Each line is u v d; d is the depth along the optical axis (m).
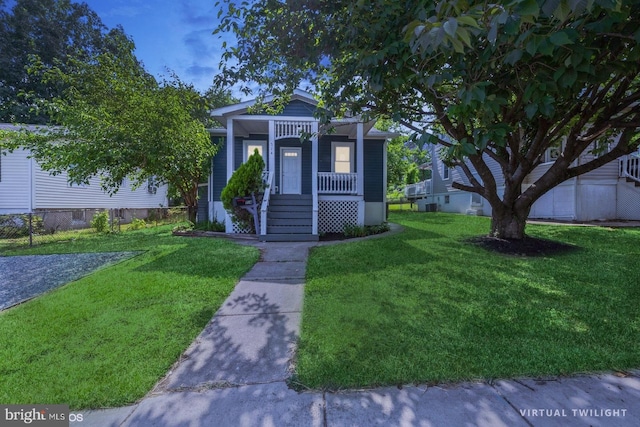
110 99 8.57
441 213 14.94
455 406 1.58
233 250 5.77
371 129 10.34
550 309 2.77
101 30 19.58
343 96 4.13
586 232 6.70
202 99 10.47
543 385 1.73
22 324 2.66
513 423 1.45
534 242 5.46
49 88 16.19
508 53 2.20
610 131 5.31
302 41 3.71
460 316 2.65
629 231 6.79
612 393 1.65
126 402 1.68
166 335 2.44
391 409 1.57
